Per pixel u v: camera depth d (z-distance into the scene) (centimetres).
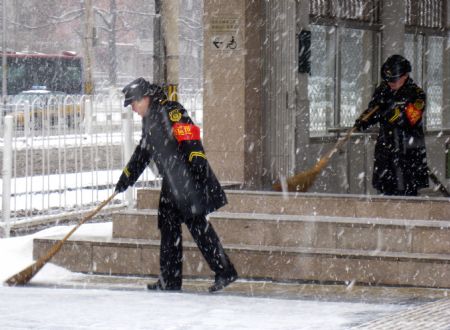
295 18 1934
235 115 1952
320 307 1115
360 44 2212
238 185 1909
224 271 1326
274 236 1483
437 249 1402
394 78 1633
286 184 1725
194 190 1308
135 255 1484
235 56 1948
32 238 1634
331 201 1540
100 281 1443
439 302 1164
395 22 2241
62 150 2075
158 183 2236
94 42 7256
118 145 2173
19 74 7944
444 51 2519
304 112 1969
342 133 2122
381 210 1514
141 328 921
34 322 955
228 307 1096
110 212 2153
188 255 1452
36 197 2050
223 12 1952
